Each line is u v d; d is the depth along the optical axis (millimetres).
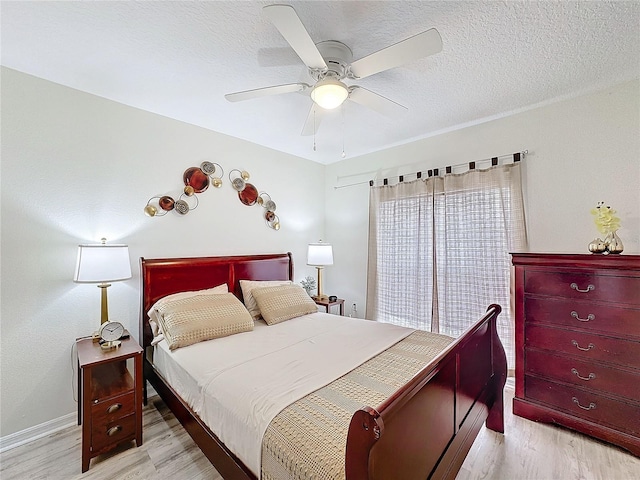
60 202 2135
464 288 2898
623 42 1701
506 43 1717
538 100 2416
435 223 3102
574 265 1973
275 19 1212
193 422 1599
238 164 3250
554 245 2445
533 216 2547
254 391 1376
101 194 2324
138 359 1898
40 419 2029
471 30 1605
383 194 3576
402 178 3426
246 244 3314
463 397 1526
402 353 1813
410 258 3299
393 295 3432
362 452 825
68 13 1479
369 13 1481
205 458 1779
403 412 1017
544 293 2105
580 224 2330
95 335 2123
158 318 2262
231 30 1612
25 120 2006
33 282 2021
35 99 2047
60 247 2129
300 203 3934
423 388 1150
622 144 2158
